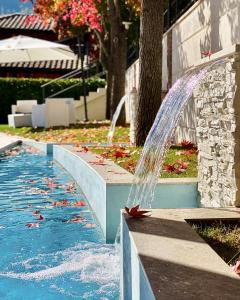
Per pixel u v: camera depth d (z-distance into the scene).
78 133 12.95
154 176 5.07
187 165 6.05
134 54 17.94
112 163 6.77
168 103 5.40
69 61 27.41
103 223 5.23
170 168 5.89
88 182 6.57
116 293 3.68
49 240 5.04
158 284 2.31
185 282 2.34
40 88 22.62
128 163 6.58
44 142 11.56
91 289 3.75
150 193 5.12
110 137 10.87
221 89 4.41
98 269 4.18
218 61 4.43
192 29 8.56
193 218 3.68
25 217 5.94
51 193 7.30
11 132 15.66
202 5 7.86
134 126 8.85
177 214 3.80
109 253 4.61
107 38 18.56
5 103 22.31
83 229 5.45
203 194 5.02
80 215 6.04
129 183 5.07
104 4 16.31
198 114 5.20
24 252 4.66
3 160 10.66
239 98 4.07
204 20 7.77
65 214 6.09
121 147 8.52
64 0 16.30
